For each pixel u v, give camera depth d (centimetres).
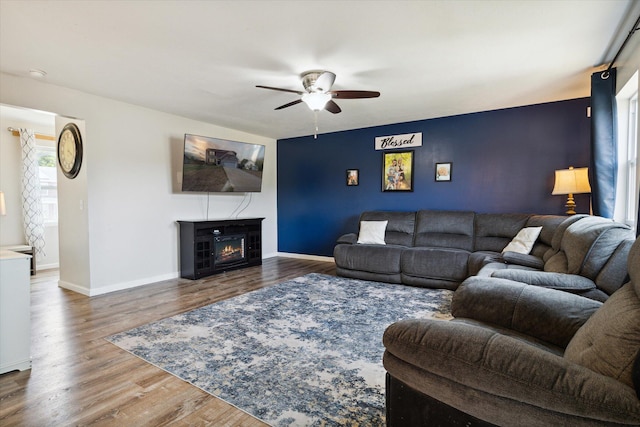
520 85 349
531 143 427
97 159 382
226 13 211
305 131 581
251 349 238
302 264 565
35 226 520
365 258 437
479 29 233
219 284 428
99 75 315
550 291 165
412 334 114
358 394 183
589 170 341
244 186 536
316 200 609
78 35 238
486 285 179
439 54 272
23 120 511
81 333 269
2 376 204
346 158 573
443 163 486
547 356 96
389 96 384
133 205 420
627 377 90
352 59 281
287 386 192
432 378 107
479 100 403
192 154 457
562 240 257
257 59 280
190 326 282
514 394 92
